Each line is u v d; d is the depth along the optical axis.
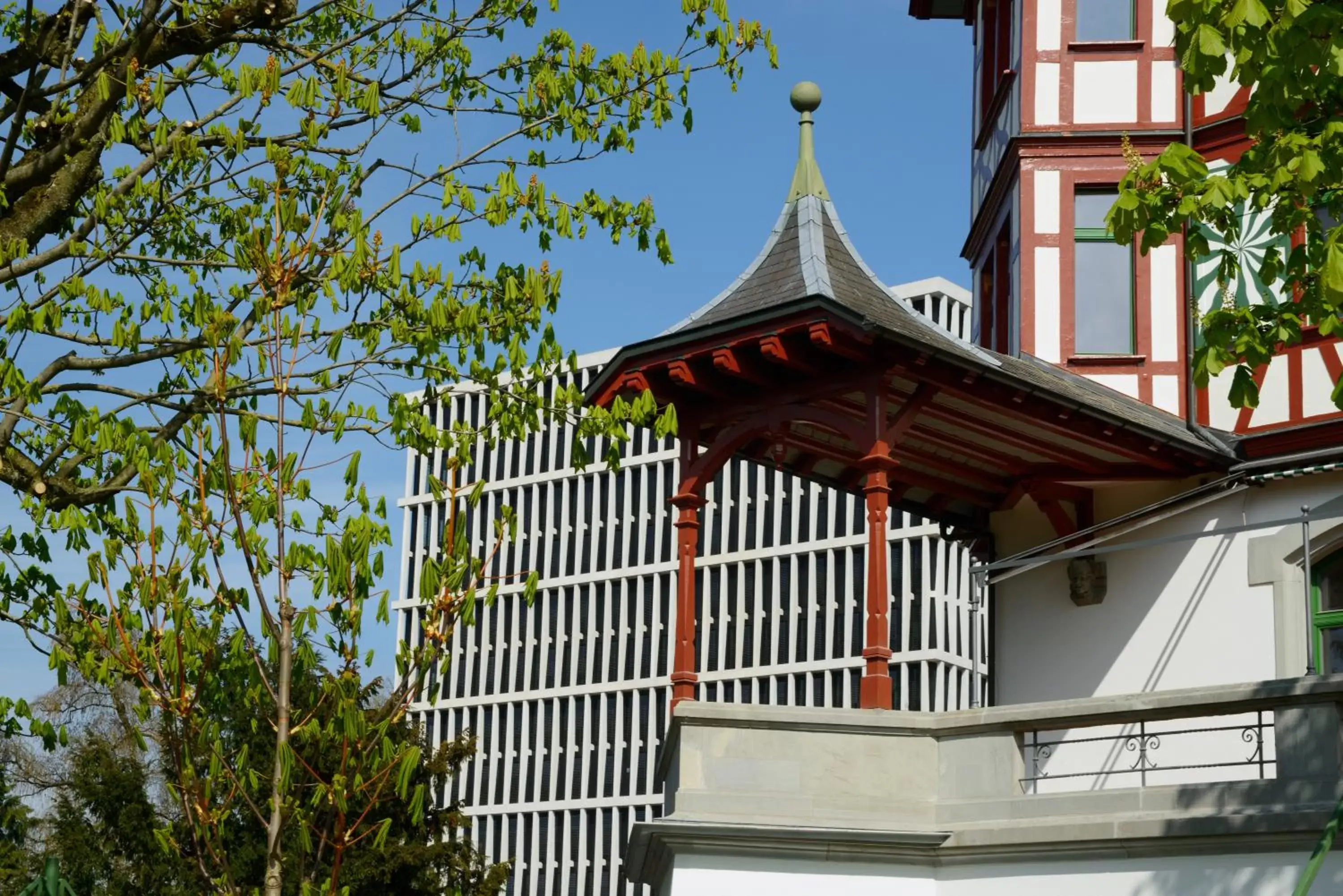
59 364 14.77
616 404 14.20
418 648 11.78
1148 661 17.66
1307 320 17.45
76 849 36.75
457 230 14.30
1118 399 18.73
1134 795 13.58
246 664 12.27
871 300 16.55
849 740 14.58
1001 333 20.55
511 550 79.06
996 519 19.61
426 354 14.27
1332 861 12.61
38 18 15.80
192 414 13.75
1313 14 11.34
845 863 14.18
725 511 72.62
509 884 76.00
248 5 14.79
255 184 15.73
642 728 73.50
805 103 17.95
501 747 77.94
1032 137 19.73
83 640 12.68
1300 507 16.95
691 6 15.55
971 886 14.04
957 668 66.38
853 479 19.28
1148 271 19.03
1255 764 13.24
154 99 13.84
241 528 11.95
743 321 15.52
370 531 11.88
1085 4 20.03
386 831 11.65
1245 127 18.73
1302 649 16.61
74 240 14.70
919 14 25.22
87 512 13.20
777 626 70.06
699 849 14.25
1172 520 17.78
